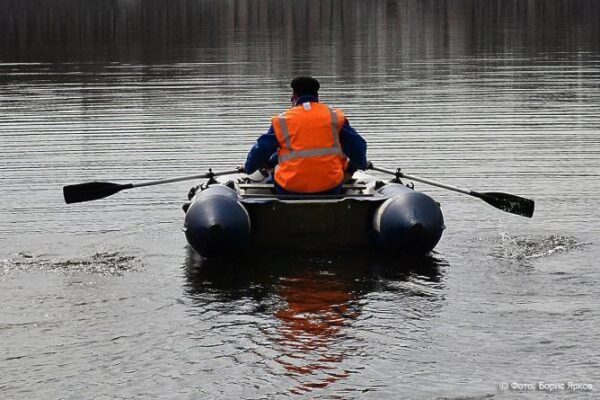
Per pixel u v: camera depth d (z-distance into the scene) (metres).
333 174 16.08
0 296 13.29
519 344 11.38
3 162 22.94
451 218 17.56
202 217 14.89
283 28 64.56
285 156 16.12
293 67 41.41
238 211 15.00
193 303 13.05
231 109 30.30
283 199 15.84
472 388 10.19
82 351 11.32
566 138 25.25
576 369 10.65
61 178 21.14
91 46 51.94
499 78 37.25
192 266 14.84
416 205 15.20
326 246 15.70
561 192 19.38
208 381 10.43
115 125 27.81
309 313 12.57
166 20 72.06
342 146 16.39
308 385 10.30
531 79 36.81
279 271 14.54
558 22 65.44
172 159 23.11
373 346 11.35
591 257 15.04
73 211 18.27
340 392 10.11
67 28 63.59
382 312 12.58
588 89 33.94
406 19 71.56
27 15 74.50
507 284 13.73
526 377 10.45
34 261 15.02
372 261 15.03
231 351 11.24
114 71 40.69
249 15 78.81
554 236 16.25
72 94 34.09
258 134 26.17
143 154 23.73
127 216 17.91
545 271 14.33
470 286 13.67
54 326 12.13
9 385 10.41
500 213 17.88
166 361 10.98
